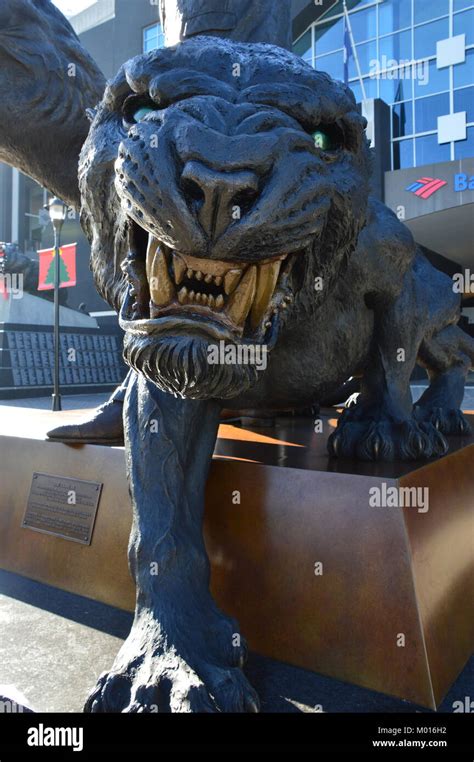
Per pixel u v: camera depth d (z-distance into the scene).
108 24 15.30
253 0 1.54
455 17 11.11
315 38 12.77
